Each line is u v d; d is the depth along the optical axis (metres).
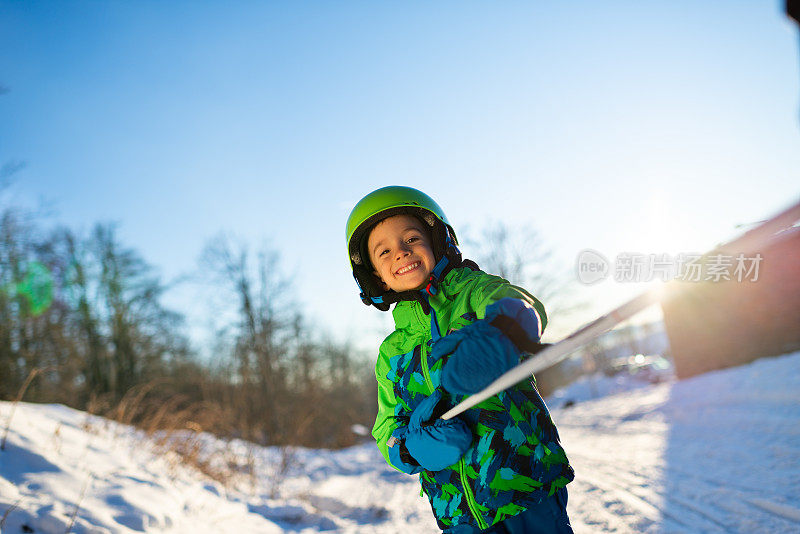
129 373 25.44
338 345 28.34
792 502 3.74
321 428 13.62
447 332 1.76
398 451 1.82
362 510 5.27
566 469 1.62
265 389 12.48
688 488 4.56
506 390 1.61
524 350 1.36
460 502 1.62
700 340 18.14
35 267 18.44
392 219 1.95
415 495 5.70
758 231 0.64
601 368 31.25
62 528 3.11
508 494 1.53
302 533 4.49
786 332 16.48
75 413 6.76
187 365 18.42
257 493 6.01
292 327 23.41
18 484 3.59
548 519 1.57
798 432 5.84
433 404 1.66
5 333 15.84
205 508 4.48
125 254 26.98
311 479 7.13
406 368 1.86
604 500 4.57
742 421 7.23
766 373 10.52
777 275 16.48
